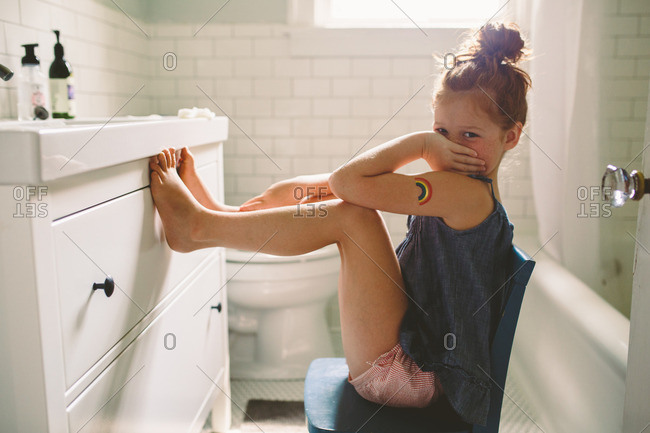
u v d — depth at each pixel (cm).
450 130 97
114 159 82
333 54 206
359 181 93
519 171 204
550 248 174
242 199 217
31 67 124
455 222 95
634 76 170
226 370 156
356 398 96
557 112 172
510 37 96
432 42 203
